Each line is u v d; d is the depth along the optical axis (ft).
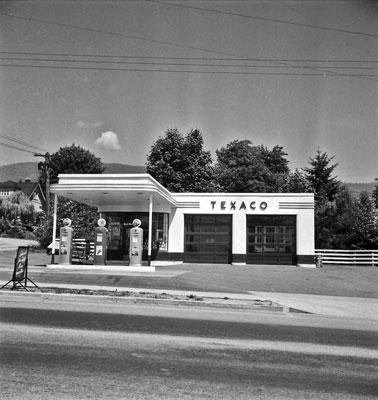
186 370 21.42
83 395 17.81
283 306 42.32
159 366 21.86
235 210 88.07
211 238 88.38
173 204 86.17
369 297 52.54
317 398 18.40
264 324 34.30
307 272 72.43
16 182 258.37
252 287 55.77
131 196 75.51
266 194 87.71
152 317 35.12
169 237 88.48
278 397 18.33
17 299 43.29
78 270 67.31
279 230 87.40
